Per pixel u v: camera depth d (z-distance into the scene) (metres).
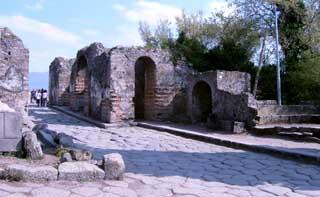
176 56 20.97
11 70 12.41
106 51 19.86
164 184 6.59
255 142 11.87
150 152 10.28
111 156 6.73
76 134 14.11
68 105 30.27
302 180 7.34
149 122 18.69
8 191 5.33
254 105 15.28
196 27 30.23
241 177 7.47
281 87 23.11
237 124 14.51
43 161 7.05
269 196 6.09
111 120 17.94
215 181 7.03
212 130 15.43
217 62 23.05
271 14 24.55
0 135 7.15
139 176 7.11
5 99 12.23
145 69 20.67
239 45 23.80
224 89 17.05
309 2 23.20
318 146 11.21
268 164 8.95
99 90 19.61
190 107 18.94
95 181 6.36
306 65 20.06
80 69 24.42
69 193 5.52
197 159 9.38
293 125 14.57
